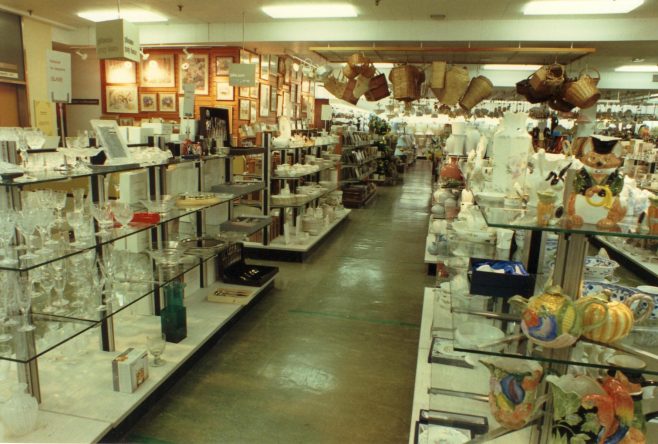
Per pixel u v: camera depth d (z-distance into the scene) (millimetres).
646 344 1562
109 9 7148
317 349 3719
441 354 2234
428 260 5520
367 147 12938
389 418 2855
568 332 1482
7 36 7398
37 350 2352
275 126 7109
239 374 3297
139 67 9148
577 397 1478
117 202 3037
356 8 6680
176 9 7059
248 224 4660
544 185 1800
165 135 3852
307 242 6324
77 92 10430
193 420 2764
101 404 2566
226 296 4207
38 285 3041
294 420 2801
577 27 6762
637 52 7609
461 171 4836
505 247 2771
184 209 3510
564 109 4023
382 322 4293
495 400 1731
